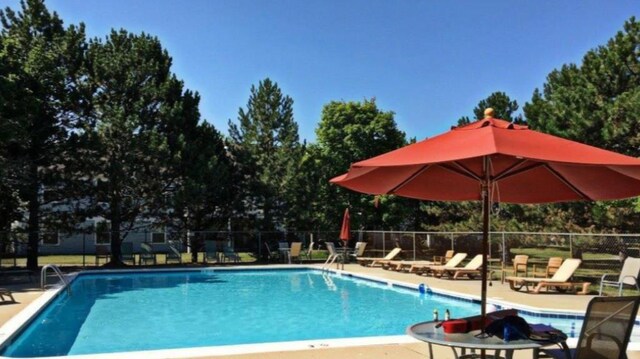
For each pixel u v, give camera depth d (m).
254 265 24.64
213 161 25.66
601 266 18.97
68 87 23.56
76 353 9.37
